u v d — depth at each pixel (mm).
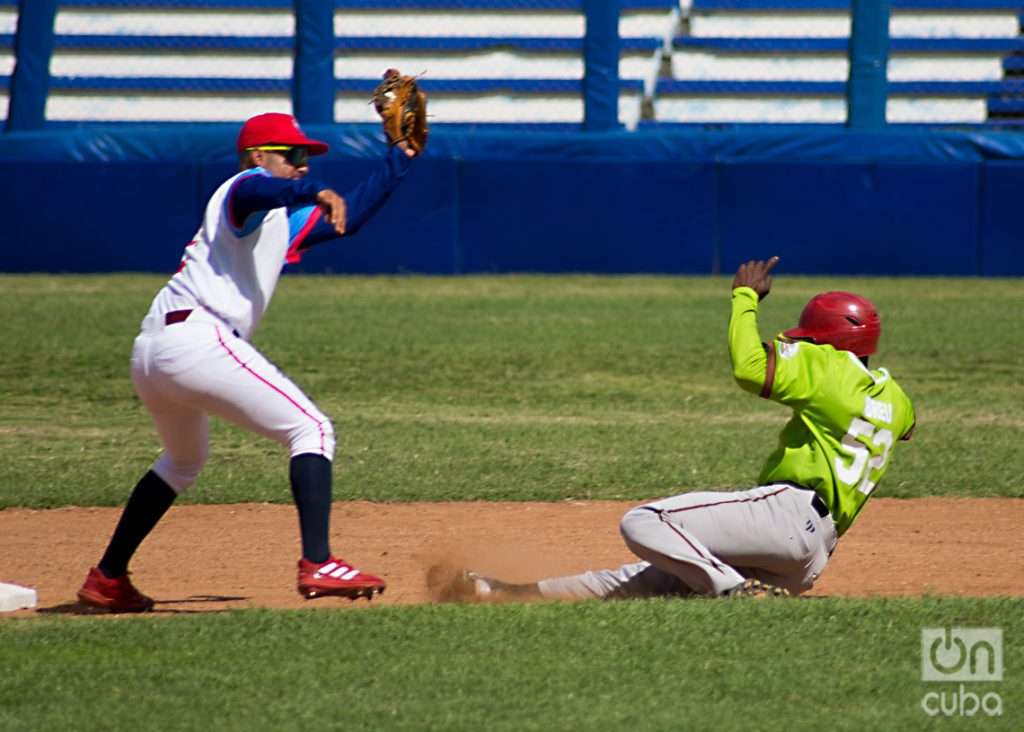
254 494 29562
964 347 55750
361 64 98375
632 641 17000
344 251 85250
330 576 17688
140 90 97750
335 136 84750
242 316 17984
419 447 35125
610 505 28797
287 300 71438
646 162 84125
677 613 18031
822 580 22359
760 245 84312
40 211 82750
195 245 18094
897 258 83938
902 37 97688
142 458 33531
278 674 15906
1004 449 35344
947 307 69000
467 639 17172
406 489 30141
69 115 97625
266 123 18469
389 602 20531
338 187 82375
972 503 29188
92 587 19500
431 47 98188
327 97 96062
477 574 21031
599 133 85500
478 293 75250
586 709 14750
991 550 24859
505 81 98062
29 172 82438
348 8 98062
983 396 44406
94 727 14273
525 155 85562
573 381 47250
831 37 98375
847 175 83375
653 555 18469
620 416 40375
